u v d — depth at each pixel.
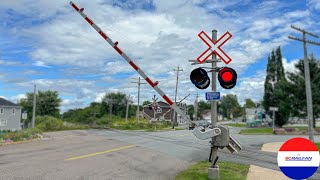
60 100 109.62
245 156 16.11
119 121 65.56
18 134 25.55
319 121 83.50
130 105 121.38
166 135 33.19
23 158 13.80
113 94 119.56
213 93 8.55
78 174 10.24
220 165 12.08
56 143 21.72
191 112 112.94
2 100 80.50
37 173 10.27
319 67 49.38
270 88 61.97
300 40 26.92
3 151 16.53
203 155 16.12
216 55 8.69
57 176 9.84
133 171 11.05
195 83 8.43
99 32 8.90
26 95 107.94
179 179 9.42
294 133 40.19
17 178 9.48
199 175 9.59
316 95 47.97
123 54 8.77
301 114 50.41
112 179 9.62
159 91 8.73
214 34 8.74
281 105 51.94
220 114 161.88
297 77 50.00
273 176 10.66
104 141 23.69
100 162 12.89
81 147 18.84
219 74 8.18
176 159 14.44
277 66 62.56
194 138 28.55
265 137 33.03
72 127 56.44
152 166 12.24
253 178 10.24
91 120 91.69
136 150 17.59
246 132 43.75
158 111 78.94
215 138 8.55
